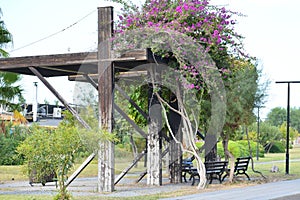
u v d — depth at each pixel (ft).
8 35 89.20
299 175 80.84
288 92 89.66
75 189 59.16
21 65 61.41
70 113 59.41
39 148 43.68
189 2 63.21
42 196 52.11
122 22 64.80
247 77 74.08
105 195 52.90
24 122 116.57
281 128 228.22
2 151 101.40
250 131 160.56
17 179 74.23
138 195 52.80
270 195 53.26
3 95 90.27
